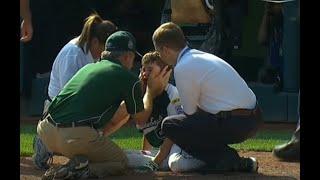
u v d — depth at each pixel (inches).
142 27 2012.8
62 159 1132.5
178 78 967.6
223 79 970.1
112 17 2020.2
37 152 1050.7
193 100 969.5
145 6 2049.7
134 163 995.3
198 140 980.6
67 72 1034.7
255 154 1191.6
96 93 936.3
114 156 955.3
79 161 930.1
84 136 925.2
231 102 970.1
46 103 1071.0
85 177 935.0
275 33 1740.9
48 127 946.1
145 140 1072.2
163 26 988.6
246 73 1822.1
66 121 930.7
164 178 954.7
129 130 1438.2
